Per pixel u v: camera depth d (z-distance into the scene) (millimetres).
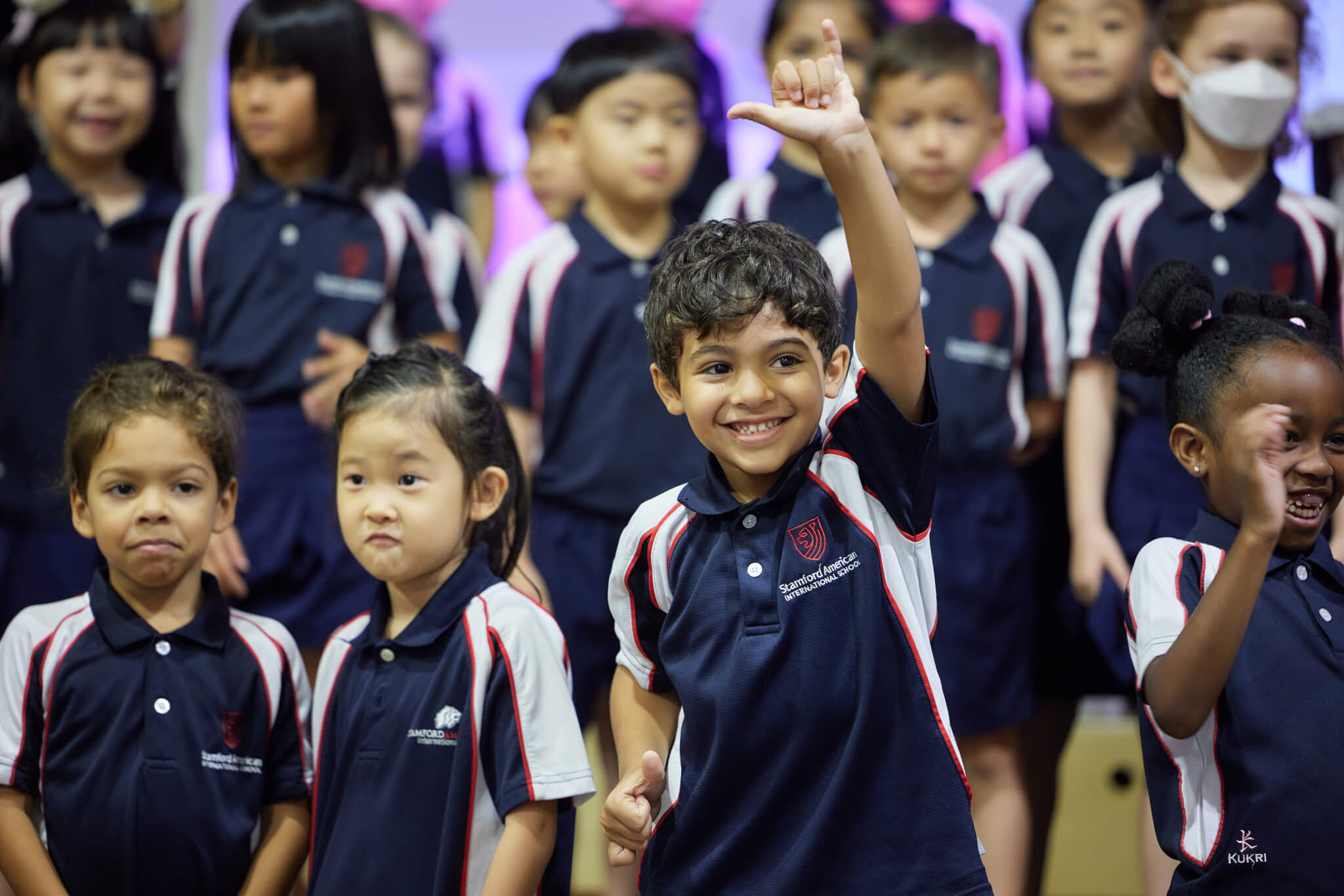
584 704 4699
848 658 2732
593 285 4887
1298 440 2902
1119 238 4824
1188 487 4594
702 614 2793
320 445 4832
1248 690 2822
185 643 3236
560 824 3215
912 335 2723
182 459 3234
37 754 3182
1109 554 4586
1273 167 4957
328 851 3051
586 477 4762
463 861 2957
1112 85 5547
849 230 2689
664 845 2814
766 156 7012
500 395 4816
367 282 4957
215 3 7270
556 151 6309
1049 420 4895
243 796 3207
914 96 4727
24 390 5133
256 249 4934
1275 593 2914
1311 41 5004
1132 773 5266
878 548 2791
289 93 4957
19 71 5410
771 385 2695
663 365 2854
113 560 3225
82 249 5199
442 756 3012
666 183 4984
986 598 4543
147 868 3096
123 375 3322
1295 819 2727
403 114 6496
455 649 3078
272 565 4688
